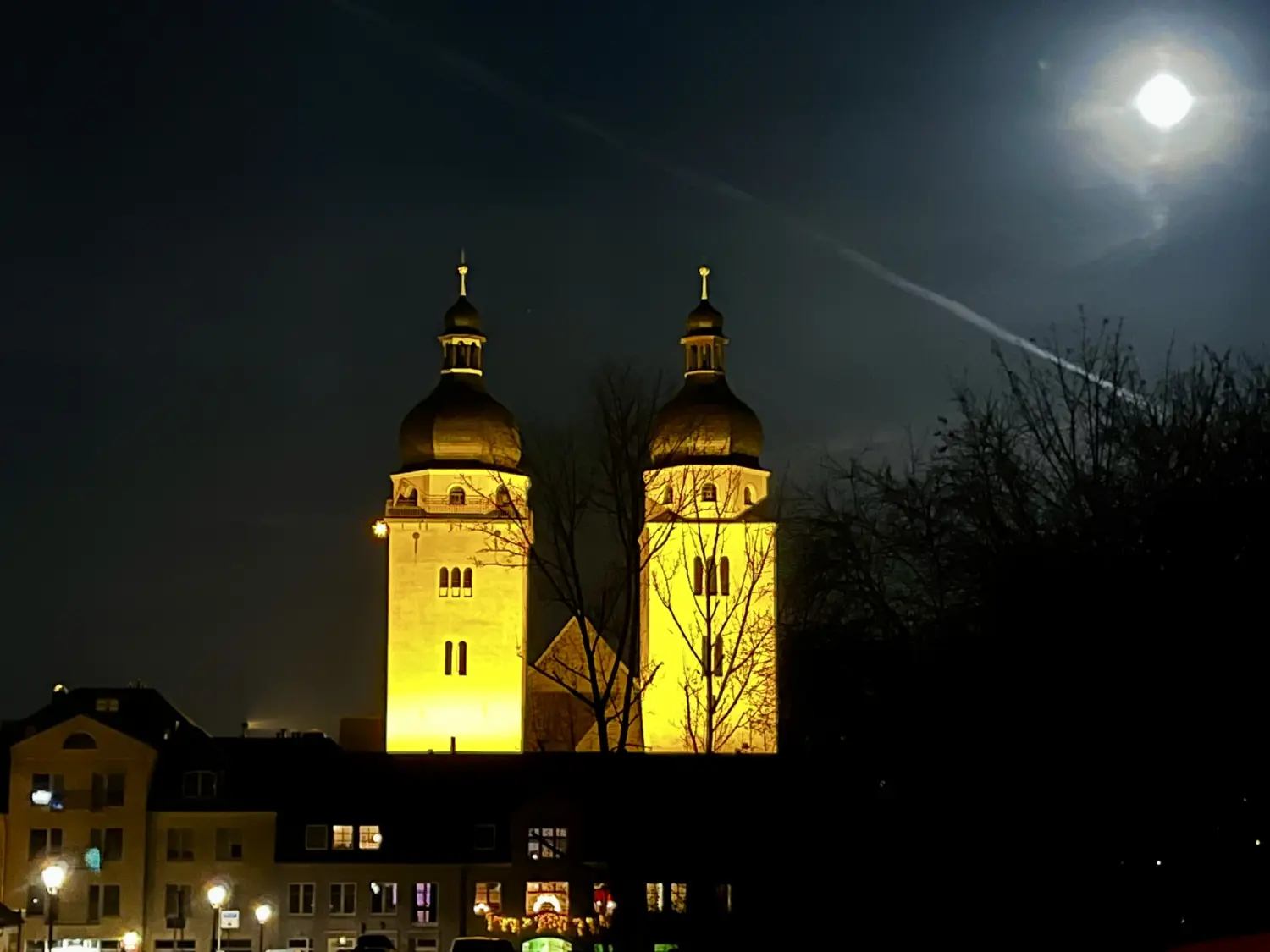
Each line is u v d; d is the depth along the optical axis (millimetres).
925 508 71312
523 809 122312
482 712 155750
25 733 128375
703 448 154125
